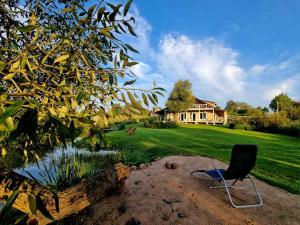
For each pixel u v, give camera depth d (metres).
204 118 38.47
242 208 3.71
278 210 3.67
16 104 0.52
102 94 0.93
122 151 8.38
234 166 4.04
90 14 0.78
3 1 1.24
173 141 12.19
